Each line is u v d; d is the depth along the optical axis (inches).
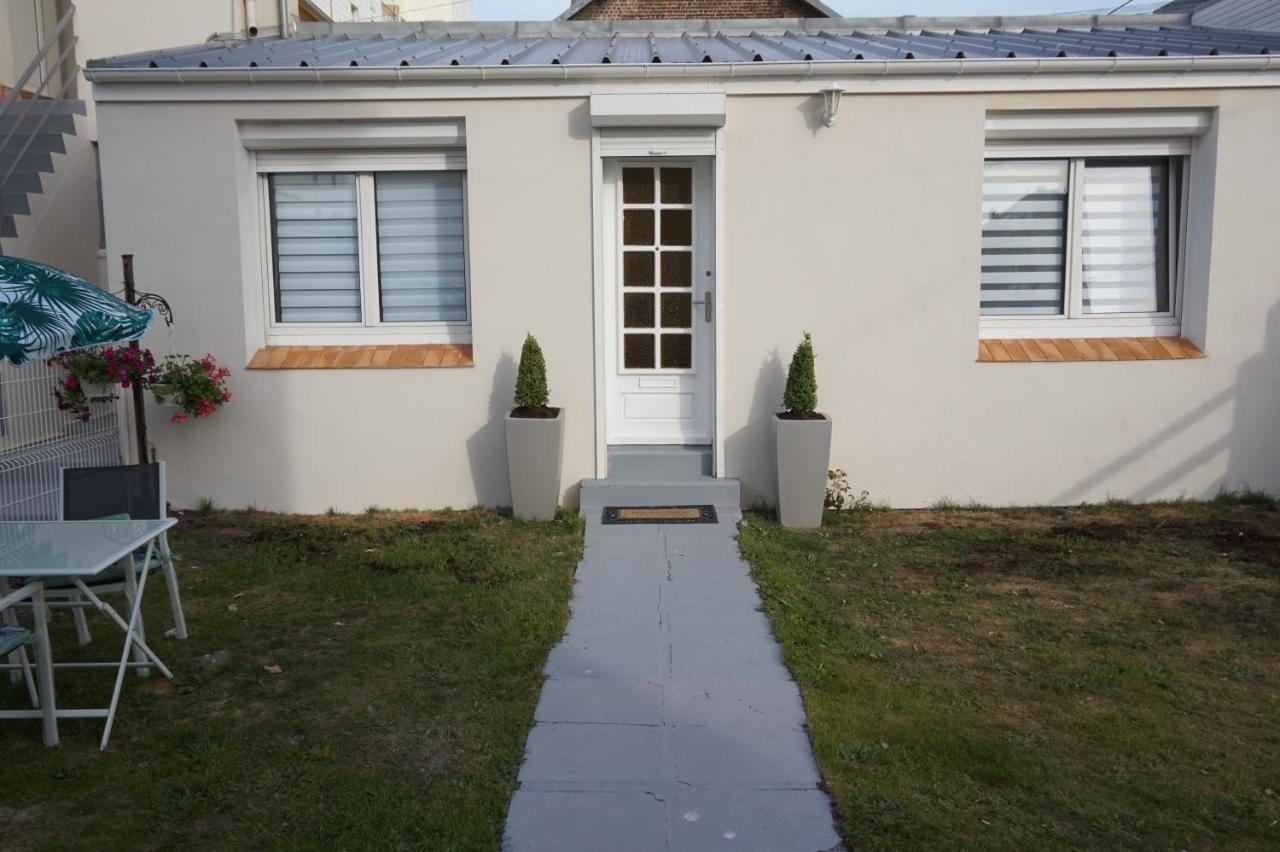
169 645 214.5
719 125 308.5
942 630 221.8
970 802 153.6
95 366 286.2
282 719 180.9
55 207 391.5
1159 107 313.7
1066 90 309.6
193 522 308.3
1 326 160.1
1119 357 320.5
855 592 245.3
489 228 314.0
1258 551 276.4
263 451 321.1
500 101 309.4
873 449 322.3
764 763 165.5
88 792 157.2
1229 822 149.3
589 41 391.5
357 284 334.0
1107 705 186.2
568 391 319.3
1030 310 337.7
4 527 195.3
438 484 322.3
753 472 321.4
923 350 319.3
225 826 147.7
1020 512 320.2
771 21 416.5
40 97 428.5
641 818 149.6
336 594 245.1
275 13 470.3
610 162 321.1
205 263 315.3
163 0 460.8
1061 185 332.2
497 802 153.5
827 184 313.4
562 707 186.1
